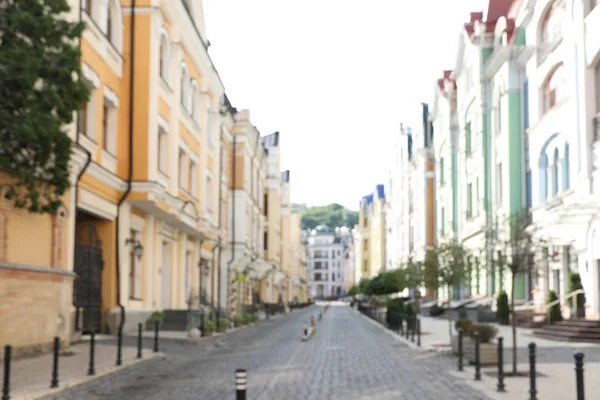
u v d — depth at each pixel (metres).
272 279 67.56
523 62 33.09
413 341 23.95
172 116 27.45
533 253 15.08
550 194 29.62
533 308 30.97
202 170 33.56
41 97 12.66
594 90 25.17
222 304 44.84
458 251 22.62
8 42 12.54
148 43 24.17
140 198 23.53
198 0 32.81
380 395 11.54
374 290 60.25
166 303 29.95
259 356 19.39
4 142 12.50
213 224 35.59
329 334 30.94
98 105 21.45
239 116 47.66
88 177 20.45
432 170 58.03
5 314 14.86
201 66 32.97
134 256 25.25
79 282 20.80
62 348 17.55
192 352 20.50
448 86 47.50
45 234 17.22
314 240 187.38
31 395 10.74
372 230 107.81
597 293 24.75
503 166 34.31
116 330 22.80
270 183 66.00
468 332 17.28
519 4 34.69
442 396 11.40
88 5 21.44
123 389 12.30
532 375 10.29
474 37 37.84
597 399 10.73
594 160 24.83
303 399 11.11
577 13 25.83
